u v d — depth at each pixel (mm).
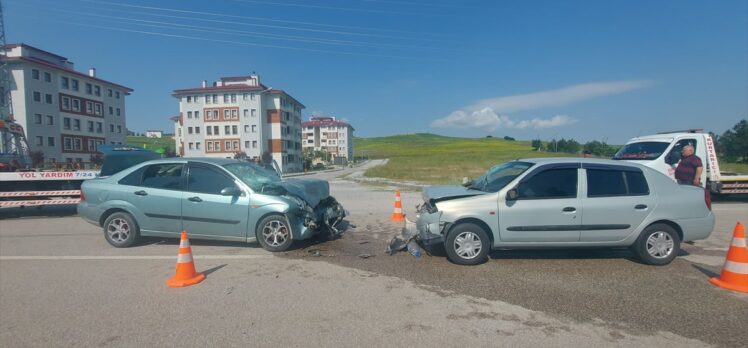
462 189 6039
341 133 122125
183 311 3857
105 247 6562
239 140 62438
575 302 4031
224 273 5066
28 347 3174
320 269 5223
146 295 4309
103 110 60688
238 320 3641
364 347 3123
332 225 7098
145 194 6371
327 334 3350
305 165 70000
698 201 5328
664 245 5293
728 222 8664
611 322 3561
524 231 5281
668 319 3617
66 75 53344
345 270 5168
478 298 4156
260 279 4816
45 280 4844
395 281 4715
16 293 4395
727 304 3951
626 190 5320
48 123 50250
